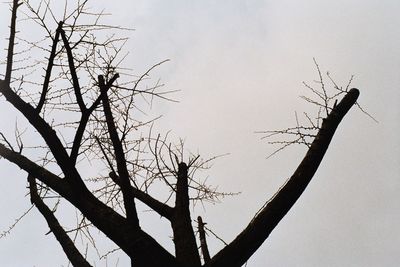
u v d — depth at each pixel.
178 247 3.77
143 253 3.41
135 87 4.06
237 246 3.50
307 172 3.82
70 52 3.85
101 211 3.66
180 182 4.43
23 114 3.91
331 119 4.20
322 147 3.98
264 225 3.58
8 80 4.02
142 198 4.36
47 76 3.91
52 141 3.81
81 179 3.82
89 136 4.17
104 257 4.25
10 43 4.04
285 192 3.72
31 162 4.09
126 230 3.51
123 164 3.79
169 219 4.15
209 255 4.59
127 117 3.97
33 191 4.69
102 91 3.84
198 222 5.03
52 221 4.39
